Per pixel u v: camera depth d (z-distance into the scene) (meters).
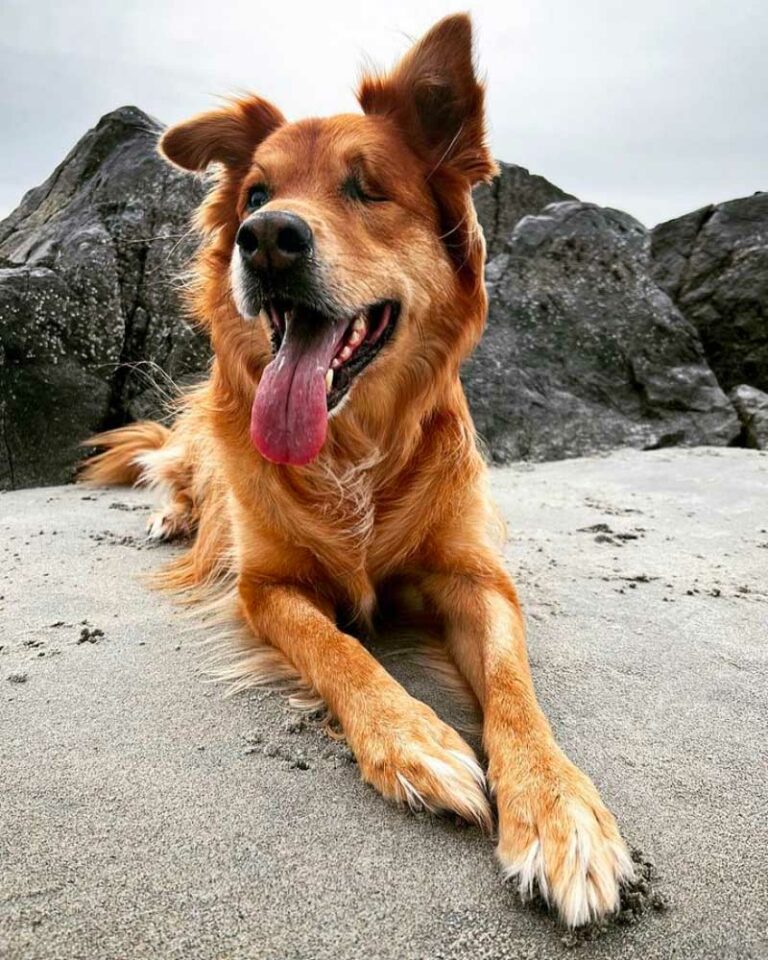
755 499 0.87
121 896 0.26
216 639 0.48
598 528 0.76
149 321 1.09
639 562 0.65
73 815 0.30
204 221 0.56
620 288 1.34
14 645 0.47
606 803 0.32
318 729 0.38
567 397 1.21
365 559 0.50
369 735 0.34
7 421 0.95
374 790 0.33
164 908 0.26
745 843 0.29
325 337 0.45
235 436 0.50
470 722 0.39
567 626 0.50
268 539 0.50
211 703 0.40
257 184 0.50
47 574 0.61
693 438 1.20
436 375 0.50
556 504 0.87
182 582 0.59
